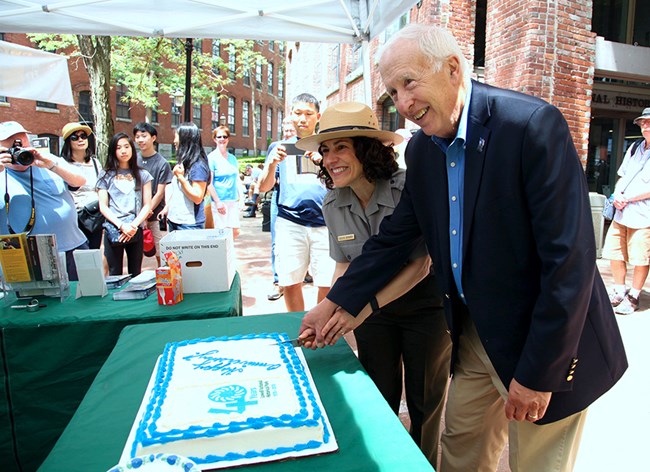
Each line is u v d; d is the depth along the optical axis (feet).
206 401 3.99
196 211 14.32
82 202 13.04
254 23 13.03
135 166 12.98
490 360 4.83
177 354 5.08
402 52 4.12
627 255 14.97
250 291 17.49
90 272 7.95
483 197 4.34
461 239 4.75
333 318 5.45
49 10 11.84
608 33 27.84
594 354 4.58
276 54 126.93
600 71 23.22
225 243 8.13
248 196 43.14
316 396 4.30
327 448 3.63
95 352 7.06
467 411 5.71
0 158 9.18
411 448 3.67
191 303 7.56
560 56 20.81
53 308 7.47
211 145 99.60
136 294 7.88
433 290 6.45
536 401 4.22
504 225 4.30
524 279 4.41
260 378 4.40
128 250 13.28
